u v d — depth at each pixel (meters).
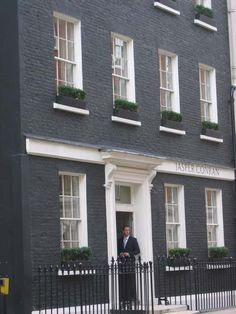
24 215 15.13
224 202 22.69
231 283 20.44
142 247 18.78
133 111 18.91
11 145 15.38
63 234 16.56
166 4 20.72
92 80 17.73
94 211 17.27
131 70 19.25
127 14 19.22
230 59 23.77
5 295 13.39
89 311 15.52
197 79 22.00
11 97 15.47
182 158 20.83
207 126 22.11
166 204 20.22
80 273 15.38
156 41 20.28
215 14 23.30
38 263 15.47
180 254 19.97
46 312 14.85
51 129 16.23
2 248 15.26
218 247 21.78
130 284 16.44
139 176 18.72
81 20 17.56
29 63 15.79
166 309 17.03
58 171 16.30
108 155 17.41
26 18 15.84
